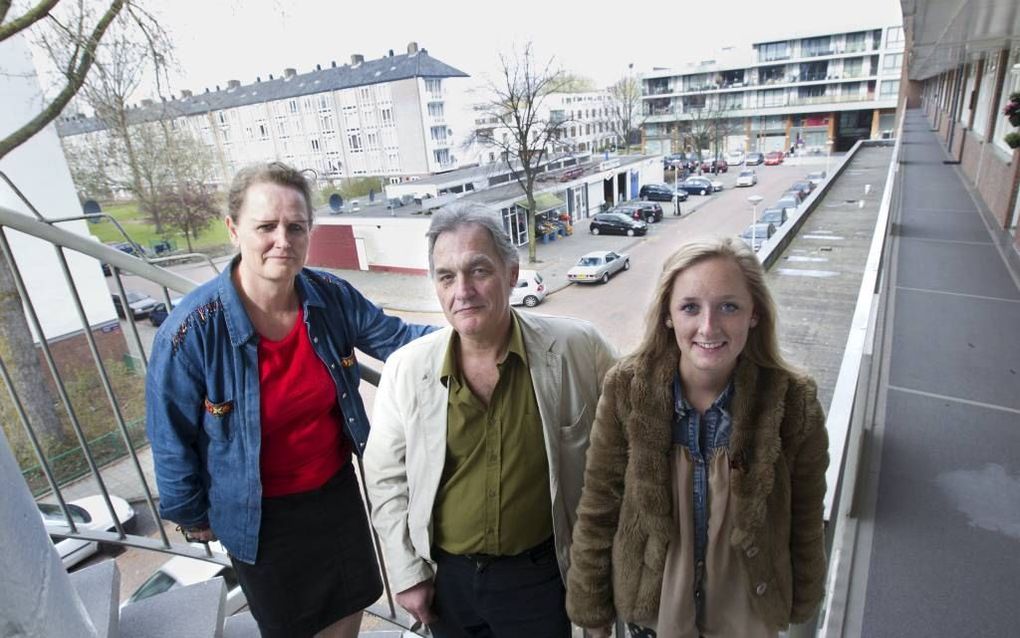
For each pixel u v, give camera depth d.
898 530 2.97
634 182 37.97
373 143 47.34
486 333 1.37
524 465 1.41
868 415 4.08
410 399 1.46
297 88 48.34
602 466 1.34
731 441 1.22
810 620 1.38
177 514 1.55
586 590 1.39
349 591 1.79
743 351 1.23
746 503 1.21
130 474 7.72
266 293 1.52
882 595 2.59
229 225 1.52
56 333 9.77
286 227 1.44
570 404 1.44
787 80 58.66
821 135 59.06
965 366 4.70
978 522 2.97
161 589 4.61
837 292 6.61
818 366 4.84
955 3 5.98
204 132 17.52
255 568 1.65
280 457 1.60
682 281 1.16
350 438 1.75
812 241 9.04
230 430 1.52
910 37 10.30
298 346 1.58
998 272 7.14
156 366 1.45
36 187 10.55
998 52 12.13
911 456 3.57
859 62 55.34
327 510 1.70
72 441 8.13
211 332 1.46
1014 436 3.69
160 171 16.92
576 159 35.09
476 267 1.31
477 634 1.61
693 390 1.26
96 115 9.11
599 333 1.54
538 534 1.46
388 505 1.55
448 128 47.00
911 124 38.16
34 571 0.66
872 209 11.30
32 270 9.48
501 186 27.53
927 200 12.15
